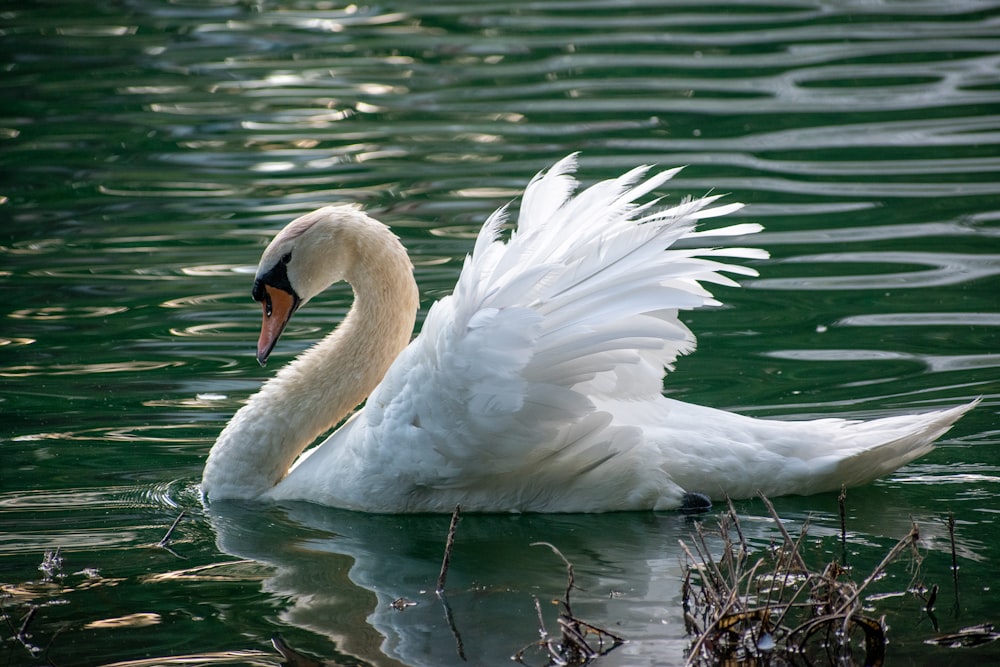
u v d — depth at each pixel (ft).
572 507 37.09
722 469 36.50
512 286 34.06
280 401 40.32
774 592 30.22
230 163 74.69
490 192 67.36
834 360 46.80
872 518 35.27
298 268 40.91
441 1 114.62
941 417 36.65
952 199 63.16
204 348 50.29
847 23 99.55
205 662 27.81
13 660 28.22
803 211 62.44
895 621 28.71
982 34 94.07
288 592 31.73
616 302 33.42
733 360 47.34
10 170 74.33
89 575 32.96
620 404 37.76
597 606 30.22
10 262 60.13
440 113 82.69
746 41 95.61
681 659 27.17
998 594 29.96
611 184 36.37
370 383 41.27
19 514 37.22
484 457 35.88
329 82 91.15
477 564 33.50
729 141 73.67
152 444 42.24
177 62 97.66
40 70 95.61
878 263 55.88
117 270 58.90
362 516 37.78
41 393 46.11
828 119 77.00
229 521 37.32
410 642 28.58
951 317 50.01
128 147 78.28
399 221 63.57
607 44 96.73
